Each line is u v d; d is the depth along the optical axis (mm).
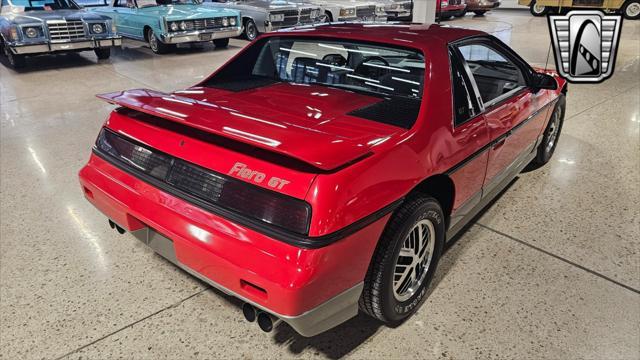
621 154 4590
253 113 2232
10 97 6914
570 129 5375
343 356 2080
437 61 2377
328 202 1648
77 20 8914
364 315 2354
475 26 15156
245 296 1761
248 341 2172
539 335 2201
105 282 2605
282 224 1681
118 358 2076
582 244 2998
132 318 2322
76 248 2947
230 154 1876
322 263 1646
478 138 2520
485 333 2215
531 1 18922
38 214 3383
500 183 3178
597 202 3576
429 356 2078
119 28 11523
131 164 2227
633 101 6668
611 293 2512
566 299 2457
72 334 2217
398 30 2756
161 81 7836
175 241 1929
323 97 2529
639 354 2090
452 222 2574
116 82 7785
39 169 4219
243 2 11992
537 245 2979
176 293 2514
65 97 6867
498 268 2729
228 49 11250
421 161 2068
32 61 9977
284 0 12188
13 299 2465
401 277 2176
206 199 1888
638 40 12398
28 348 2133
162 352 2107
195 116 1983
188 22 10086
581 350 2113
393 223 1984
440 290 2527
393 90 2529
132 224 2215
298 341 2174
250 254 1712
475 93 2580
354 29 2861
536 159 4148
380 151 1877
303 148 1660
